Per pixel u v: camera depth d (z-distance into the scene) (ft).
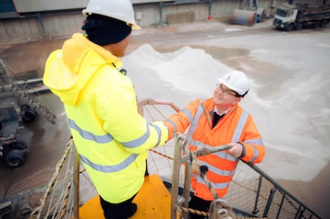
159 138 4.61
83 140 4.42
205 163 7.71
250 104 34.19
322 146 27.09
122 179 4.78
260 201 19.72
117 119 3.70
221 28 73.20
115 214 5.98
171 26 74.54
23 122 30.81
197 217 9.05
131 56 47.42
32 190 12.75
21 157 23.79
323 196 21.13
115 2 3.78
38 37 60.70
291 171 23.62
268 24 77.56
